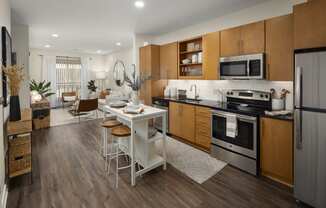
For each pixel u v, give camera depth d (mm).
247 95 3486
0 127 2109
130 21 4266
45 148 3912
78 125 5867
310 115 2014
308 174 2072
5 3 2646
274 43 2814
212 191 2434
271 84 3229
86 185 2568
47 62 8664
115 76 9375
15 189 2469
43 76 8586
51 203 2197
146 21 4270
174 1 3207
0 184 2014
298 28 2182
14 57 4113
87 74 9828
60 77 9070
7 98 2611
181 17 4008
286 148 2465
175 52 4758
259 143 2760
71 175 2832
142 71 5434
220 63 3545
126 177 2781
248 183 2609
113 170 2992
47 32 5227
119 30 5078
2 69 2363
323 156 1950
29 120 2834
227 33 3475
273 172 2627
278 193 2379
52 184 2590
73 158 3436
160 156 3268
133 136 2584
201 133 3760
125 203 2199
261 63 2918
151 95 5191
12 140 2539
